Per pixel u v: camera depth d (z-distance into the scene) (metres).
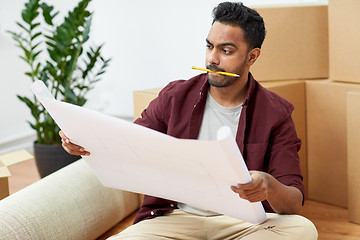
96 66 4.01
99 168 1.60
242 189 1.27
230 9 1.58
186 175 1.35
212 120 1.70
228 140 1.14
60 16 3.83
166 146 1.25
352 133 2.23
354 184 2.28
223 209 1.45
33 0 2.81
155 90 2.42
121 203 2.29
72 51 2.90
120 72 3.94
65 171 2.16
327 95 2.44
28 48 3.60
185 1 3.54
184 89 1.73
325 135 2.48
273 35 2.48
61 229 1.91
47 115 2.96
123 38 3.85
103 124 1.34
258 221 1.46
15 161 2.15
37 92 1.43
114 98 4.01
